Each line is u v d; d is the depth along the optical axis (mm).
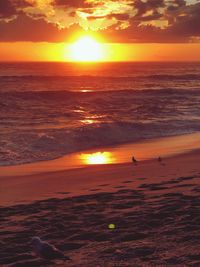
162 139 24266
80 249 6422
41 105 38094
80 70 112000
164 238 6508
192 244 6016
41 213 9266
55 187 12844
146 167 15672
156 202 9445
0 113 32750
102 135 23906
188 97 46312
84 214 8812
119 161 17719
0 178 14477
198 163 16031
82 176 14555
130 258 5633
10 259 6098
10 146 19969
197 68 131625
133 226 7504
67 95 43281
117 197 10414
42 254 6102
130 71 107812
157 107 37625
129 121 28422
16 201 10953
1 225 8336
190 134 26047
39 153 19531
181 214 8008
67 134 22938
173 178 12820
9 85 58344
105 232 7262
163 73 97250
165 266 5168
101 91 46625
